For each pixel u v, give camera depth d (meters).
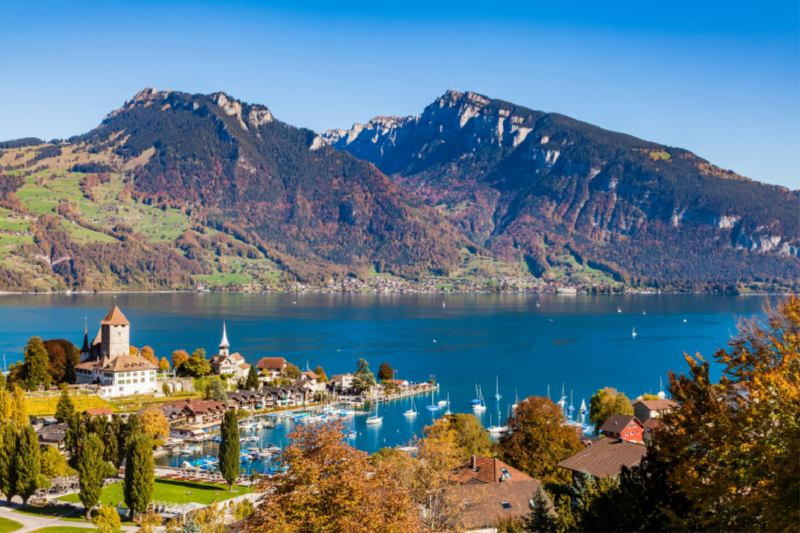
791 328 42.91
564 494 76.44
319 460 46.25
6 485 104.12
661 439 46.06
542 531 58.00
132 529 94.12
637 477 49.50
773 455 37.97
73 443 123.00
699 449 44.09
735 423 40.72
